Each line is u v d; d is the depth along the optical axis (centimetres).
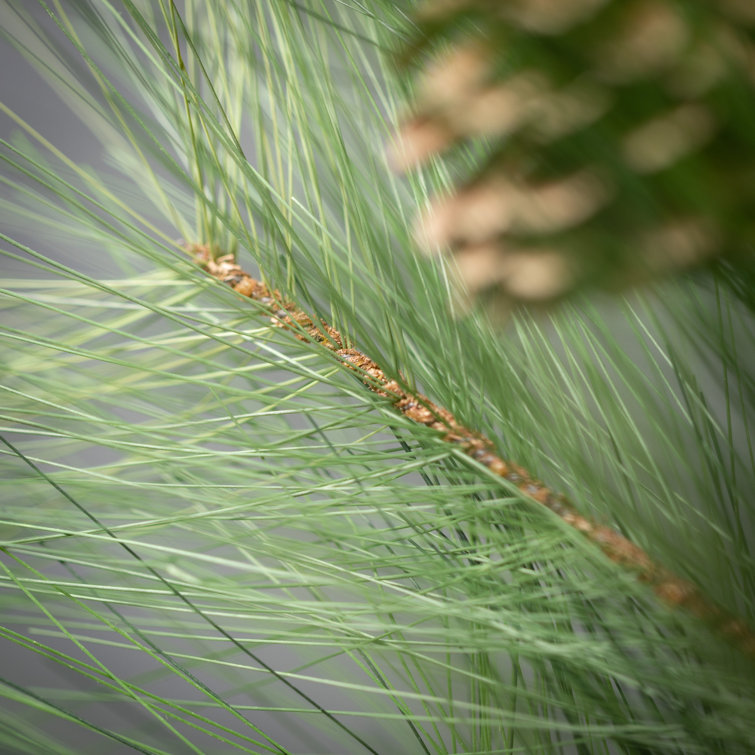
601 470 90
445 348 91
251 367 91
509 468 90
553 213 78
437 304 90
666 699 88
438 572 89
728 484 89
